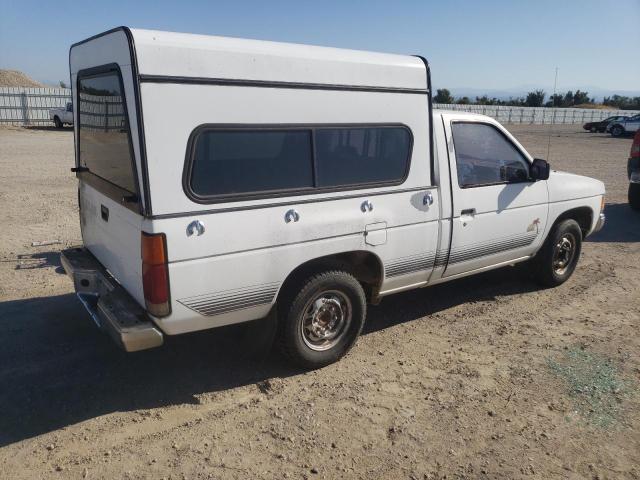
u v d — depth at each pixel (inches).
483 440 136.9
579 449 134.4
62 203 402.3
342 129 157.5
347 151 159.9
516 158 213.9
